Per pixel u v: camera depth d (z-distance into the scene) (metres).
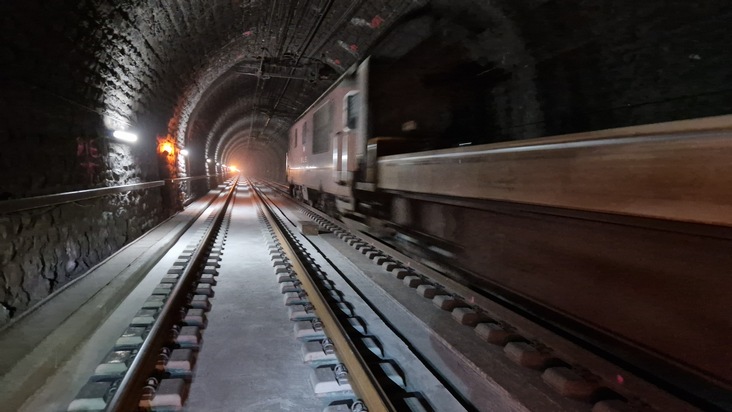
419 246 6.06
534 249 3.64
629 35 5.18
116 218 6.96
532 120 6.95
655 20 4.75
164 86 9.85
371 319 3.99
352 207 8.85
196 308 4.18
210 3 8.27
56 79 4.66
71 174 5.10
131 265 5.88
